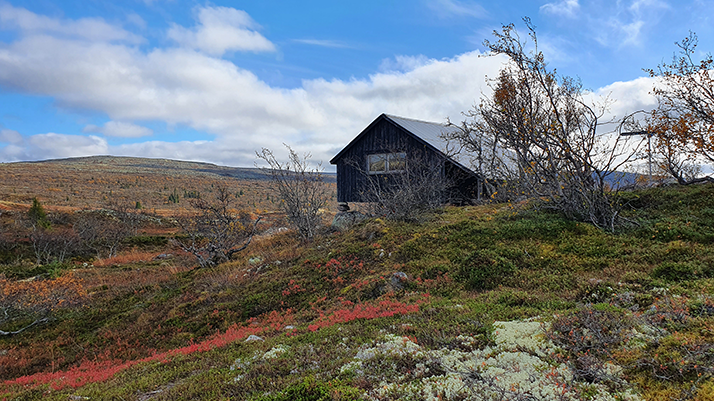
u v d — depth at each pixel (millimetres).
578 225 12359
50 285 18375
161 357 9469
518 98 14938
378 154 22906
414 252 13688
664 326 5648
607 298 7531
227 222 22422
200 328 12609
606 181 13695
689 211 11539
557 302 7734
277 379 6023
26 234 31984
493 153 18703
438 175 20312
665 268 8398
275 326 10344
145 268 24062
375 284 11820
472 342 6246
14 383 9305
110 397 6582
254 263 18172
